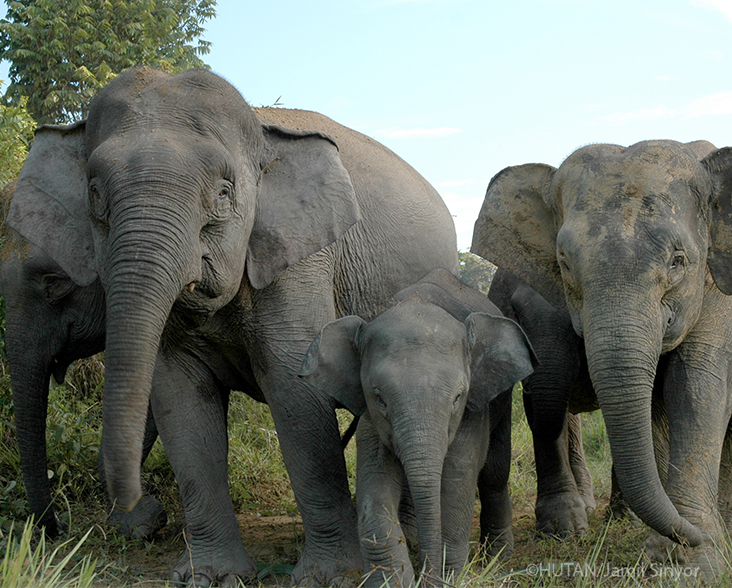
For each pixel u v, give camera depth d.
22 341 5.78
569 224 4.39
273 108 5.88
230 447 7.54
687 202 4.34
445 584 3.68
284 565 4.84
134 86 4.18
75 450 6.35
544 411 5.50
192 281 3.90
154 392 4.85
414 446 3.68
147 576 4.79
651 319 4.13
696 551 4.32
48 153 4.62
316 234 4.54
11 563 3.59
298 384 4.64
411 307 4.18
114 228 3.71
